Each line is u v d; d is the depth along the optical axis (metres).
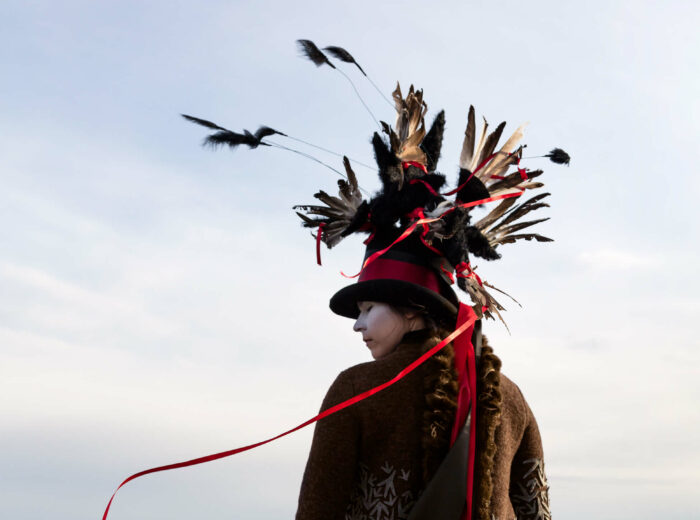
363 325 1.82
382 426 1.68
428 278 1.82
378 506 1.65
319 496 1.66
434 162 1.99
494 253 1.93
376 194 1.89
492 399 1.76
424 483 1.64
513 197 1.96
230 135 2.04
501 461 1.81
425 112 2.03
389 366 1.73
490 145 1.94
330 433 1.68
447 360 1.74
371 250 1.87
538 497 1.92
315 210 2.02
